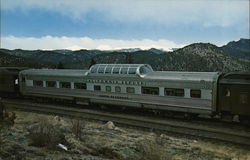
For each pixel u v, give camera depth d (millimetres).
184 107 21125
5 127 13977
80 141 12836
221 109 19703
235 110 19016
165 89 21969
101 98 25984
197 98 20438
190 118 21578
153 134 17344
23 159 8430
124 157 10781
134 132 18719
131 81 23812
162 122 21234
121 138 15219
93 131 16719
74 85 28078
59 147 10398
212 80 19672
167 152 12531
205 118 22188
